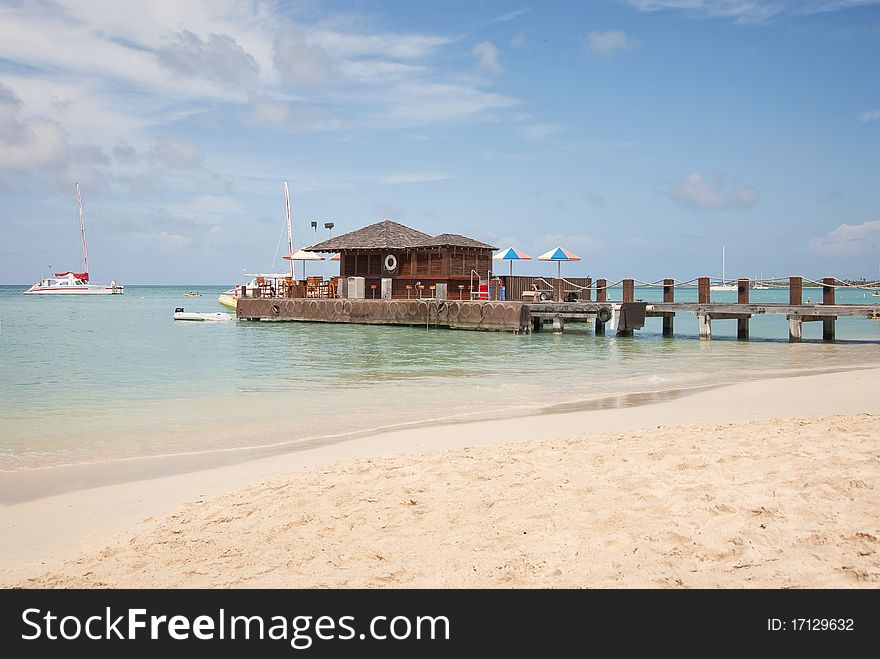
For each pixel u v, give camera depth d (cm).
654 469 711
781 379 1689
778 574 459
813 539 502
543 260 4012
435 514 618
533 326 3853
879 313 2850
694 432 916
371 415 1291
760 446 788
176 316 5028
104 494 761
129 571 534
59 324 4734
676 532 535
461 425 1153
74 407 1397
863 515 539
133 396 1545
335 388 1666
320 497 690
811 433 857
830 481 625
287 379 1842
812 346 2917
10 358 2425
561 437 990
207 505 688
